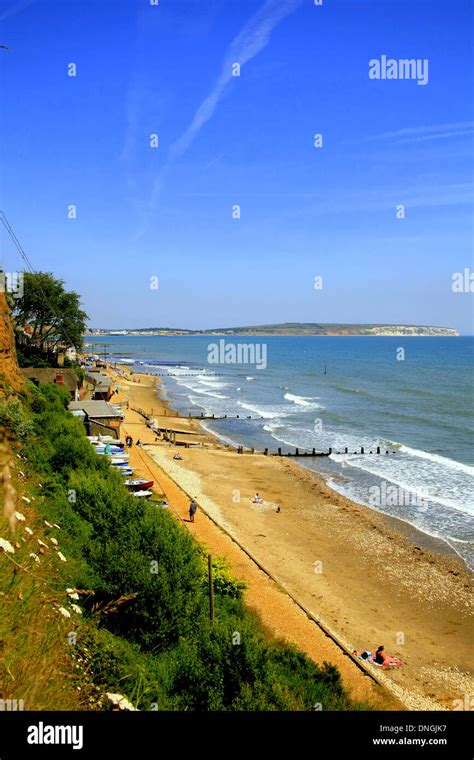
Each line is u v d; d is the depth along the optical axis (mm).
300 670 16656
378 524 37406
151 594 15336
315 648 21016
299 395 107312
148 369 179500
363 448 60562
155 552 17062
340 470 52062
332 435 69000
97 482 23531
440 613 26047
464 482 47312
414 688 19891
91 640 11180
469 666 21844
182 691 12664
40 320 68812
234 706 11594
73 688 8266
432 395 101688
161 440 62531
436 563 31359
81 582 14602
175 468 50062
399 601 27016
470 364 175000
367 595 27438
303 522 37719
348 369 164125
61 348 73188
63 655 8617
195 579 17266
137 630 15094
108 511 20250
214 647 13281
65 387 57375
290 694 12984
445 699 19312
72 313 69062
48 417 33062
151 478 43188
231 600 22141
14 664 6969
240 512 39031
